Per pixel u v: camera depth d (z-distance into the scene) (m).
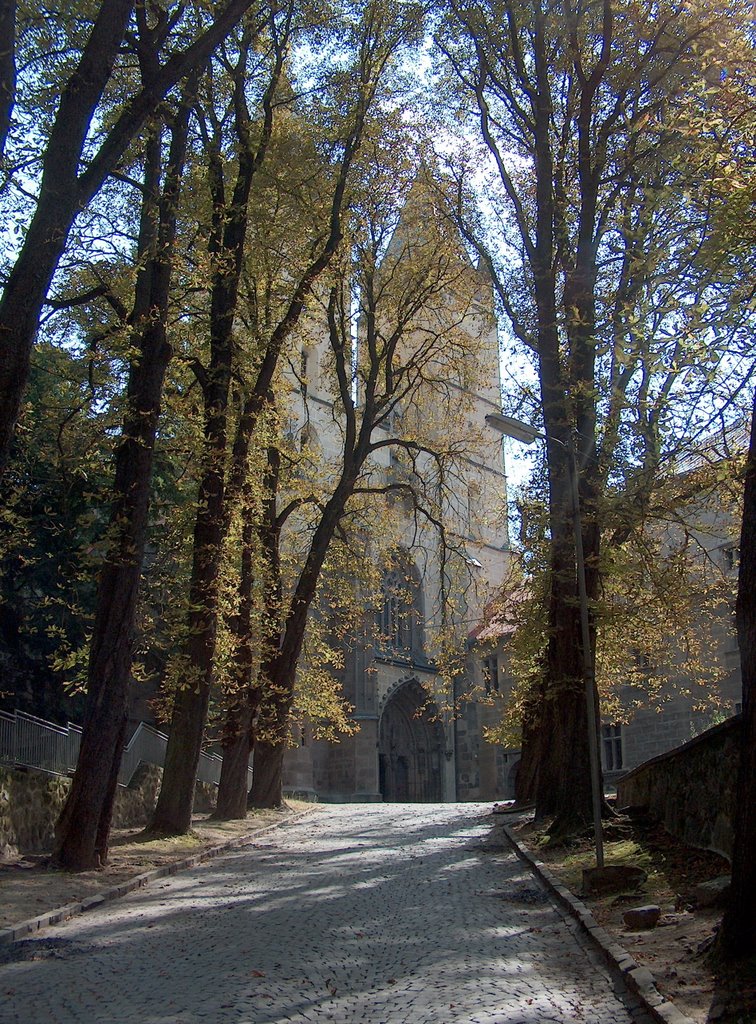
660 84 18.58
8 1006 7.18
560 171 20.88
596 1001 7.09
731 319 9.70
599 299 15.32
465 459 32.97
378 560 35.50
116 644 15.82
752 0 14.77
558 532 18.02
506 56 21.56
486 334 30.11
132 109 12.63
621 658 21.94
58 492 23.33
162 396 18.62
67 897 12.48
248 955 8.95
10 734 18.73
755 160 10.28
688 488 16.67
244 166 21.84
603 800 16.91
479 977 7.87
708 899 9.37
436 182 26.09
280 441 27.62
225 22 13.33
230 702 26.12
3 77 10.97
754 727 7.03
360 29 24.92
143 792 24.66
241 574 25.58
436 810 31.75
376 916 11.10
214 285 20.44
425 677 52.09
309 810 32.88
